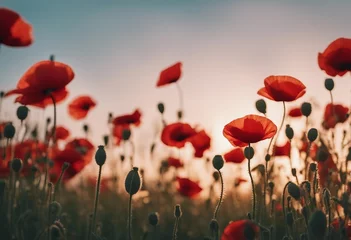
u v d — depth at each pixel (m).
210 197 0.98
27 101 0.69
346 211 0.53
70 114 1.08
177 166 1.16
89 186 1.25
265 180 0.64
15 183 0.68
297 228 0.66
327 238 0.55
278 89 0.64
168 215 1.19
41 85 0.66
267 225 0.81
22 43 0.76
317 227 0.49
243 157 0.85
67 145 0.96
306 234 0.56
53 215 0.63
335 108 0.80
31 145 0.92
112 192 1.15
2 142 0.86
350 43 0.70
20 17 0.74
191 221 1.16
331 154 0.70
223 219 1.09
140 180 0.57
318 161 0.63
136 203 1.14
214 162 0.59
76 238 0.90
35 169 0.78
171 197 1.25
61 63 0.68
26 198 0.79
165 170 1.19
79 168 0.87
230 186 1.07
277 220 0.86
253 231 0.50
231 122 0.59
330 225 0.57
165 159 1.23
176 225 0.63
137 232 0.96
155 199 1.20
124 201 1.15
